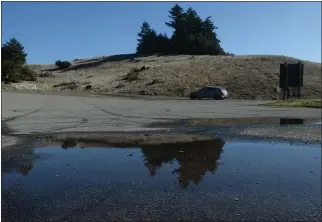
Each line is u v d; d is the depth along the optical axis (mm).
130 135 10875
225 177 6016
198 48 97188
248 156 7688
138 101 33312
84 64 91688
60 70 87250
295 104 27031
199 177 5996
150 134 11086
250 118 16812
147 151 8266
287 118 16859
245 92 45594
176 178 5926
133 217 4289
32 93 37781
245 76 52406
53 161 7176
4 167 6633
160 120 15578
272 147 8766
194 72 58094
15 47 67062
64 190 5254
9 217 4266
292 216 4391
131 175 6094
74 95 39094
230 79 51781
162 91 48312
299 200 4922
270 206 4684
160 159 7383
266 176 6059
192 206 4656
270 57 63969
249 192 5223
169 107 25078
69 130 11914
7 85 48188
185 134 11062
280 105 27062
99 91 49688
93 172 6297
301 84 34156
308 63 60531
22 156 7648
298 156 7664
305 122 14898
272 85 47469
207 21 101688
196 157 7598
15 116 16766
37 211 4453
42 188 5344
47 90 46844
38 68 92500
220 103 32031
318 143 9305
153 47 103188
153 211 4477
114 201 4805
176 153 8016
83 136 10633
